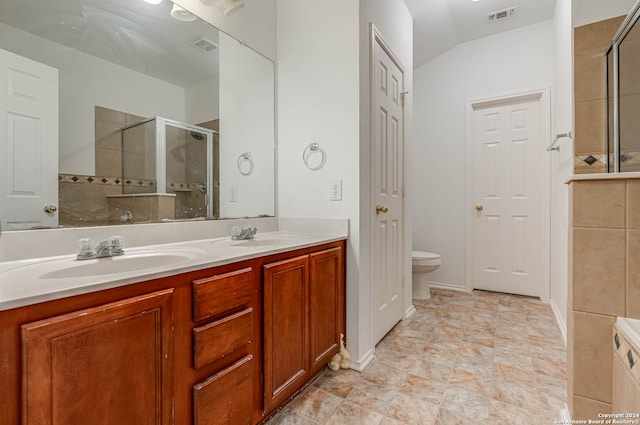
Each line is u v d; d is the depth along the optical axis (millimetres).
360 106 1719
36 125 1071
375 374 1661
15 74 1025
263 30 1943
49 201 1098
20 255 1005
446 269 3365
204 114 1645
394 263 2295
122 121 1318
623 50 1685
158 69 1452
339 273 1690
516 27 2943
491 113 3152
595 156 1842
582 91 1874
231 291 1062
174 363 888
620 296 1049
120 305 759
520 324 2344
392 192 2264
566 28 2146
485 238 3203
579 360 1114
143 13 1396
